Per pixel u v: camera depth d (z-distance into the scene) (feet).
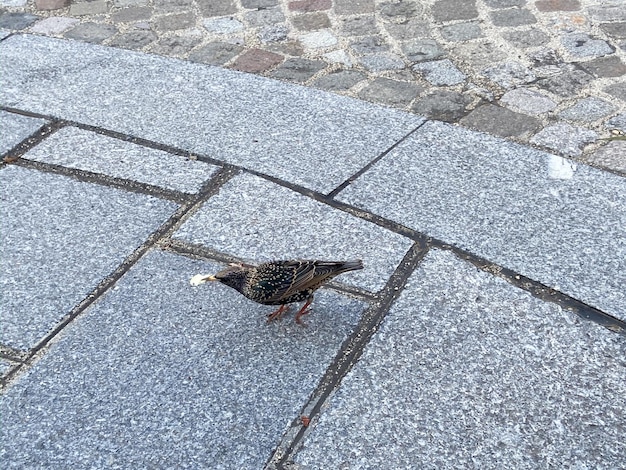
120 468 2.51
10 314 3.09
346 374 2.79
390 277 3.19
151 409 2.69
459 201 3.59
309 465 2.50
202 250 3.38
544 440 2.56
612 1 5.38
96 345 2.94
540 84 4.54
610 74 4.59
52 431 2.63
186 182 3.78
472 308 3.04
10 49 4.99
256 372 2.81
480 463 2.50
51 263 3.34
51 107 4.40
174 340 2.95
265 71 4.81
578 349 2.86
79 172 3.89
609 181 3.69
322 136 4.09
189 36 5.23
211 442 2.58
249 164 3.90
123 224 3.54
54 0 5.75
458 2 5.48
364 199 3.62
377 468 2.49
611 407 2.66
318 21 5.35
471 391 2.72
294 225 3.48
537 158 3.87
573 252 3.29
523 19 5.23
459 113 4.33
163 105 4.40
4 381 2.81
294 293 2.81
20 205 3.68
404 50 4.97
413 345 2.89
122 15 5.52
